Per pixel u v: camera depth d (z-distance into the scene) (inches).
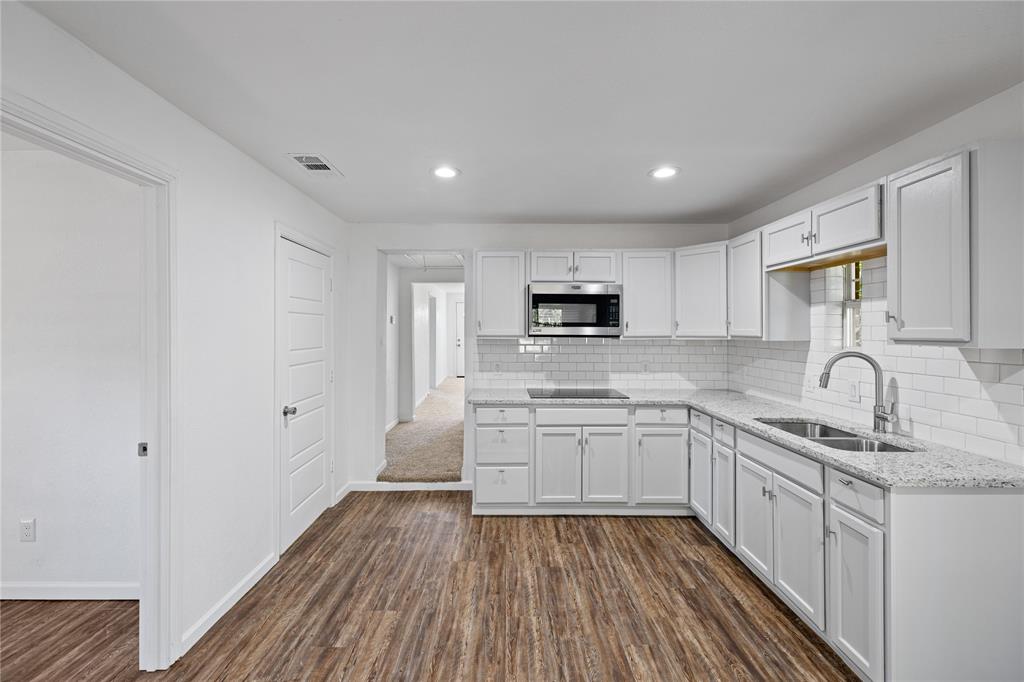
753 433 104.1
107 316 99.2
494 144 96.9
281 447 118.9
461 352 558.9
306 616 94.3
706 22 58.4
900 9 55.9
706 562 116.0
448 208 146.0
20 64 55.2
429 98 78.0
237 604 98.4
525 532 133.8
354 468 168.6
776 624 91.4
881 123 86.9
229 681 76.8
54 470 99.6
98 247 99.0
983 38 61.5
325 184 122.6
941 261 72.2
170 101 78.9
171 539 80.0
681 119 85.5
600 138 93.7
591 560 117.1
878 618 69.7
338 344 158.2
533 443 145.3
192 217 85.1
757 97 77.5
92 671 79.1
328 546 124.9
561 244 166.9
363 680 77.1
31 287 99.0
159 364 79.0
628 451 144.9
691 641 86.4
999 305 67.8
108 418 99.4
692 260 149.3
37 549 100.0
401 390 287.1
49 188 98.8
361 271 166.6
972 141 80.0
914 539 67.9
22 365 99.1
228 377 96.4
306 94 76.7
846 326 112.0
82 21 58.3
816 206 101.1
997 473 69.9
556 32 60.6
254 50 64.5
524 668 79.7
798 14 56.9
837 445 96.0
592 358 169.3
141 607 79.6
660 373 168.9
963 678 68.5
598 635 88.2
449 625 91.4
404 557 118.9
